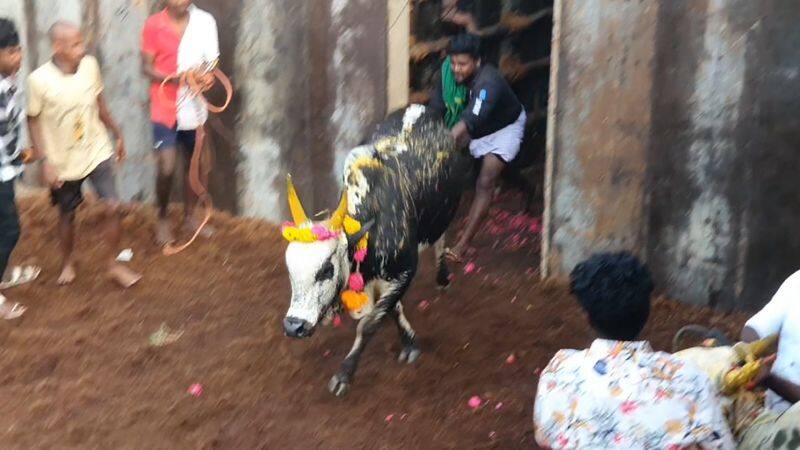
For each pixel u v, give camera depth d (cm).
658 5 573
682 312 593
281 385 514
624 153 606
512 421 481
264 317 586
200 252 678
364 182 486
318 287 445
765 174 560
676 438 269
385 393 507
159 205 685
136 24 745
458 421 482
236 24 720
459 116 695
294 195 455
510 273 672
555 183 639
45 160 587
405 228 493
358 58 691
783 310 328
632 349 287
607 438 273
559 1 606
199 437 468
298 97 718
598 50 600
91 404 495
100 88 612
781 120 548
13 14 763
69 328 570
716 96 566
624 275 294
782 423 298
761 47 545
